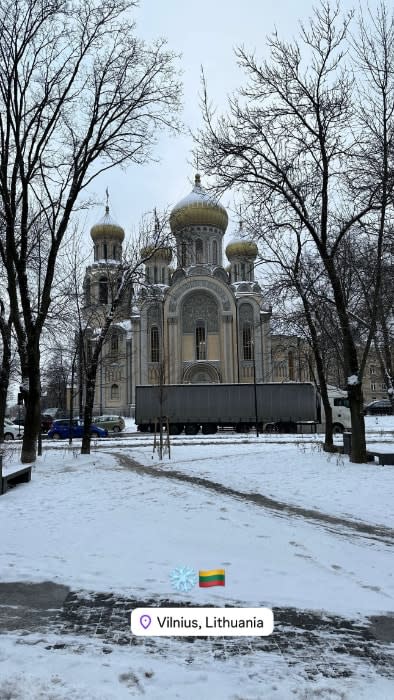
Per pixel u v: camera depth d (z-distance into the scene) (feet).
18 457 70.64
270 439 102.06
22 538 27.61
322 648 15.40
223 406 131.34
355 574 21.75
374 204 52.80
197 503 36.50
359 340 82.23
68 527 29.96
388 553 24.73
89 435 73.00
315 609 18.21
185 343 217.77
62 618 17.67
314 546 25.76
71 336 110.63
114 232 223.71
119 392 220.64
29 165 60.75
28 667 13.97
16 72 58.23
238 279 229.45
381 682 13.37
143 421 133.39
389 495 38.68
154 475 51.98
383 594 19.60
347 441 62.69
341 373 134.72
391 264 61.62
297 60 54.34
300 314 69.31
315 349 67.21
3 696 12.46
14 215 61.26
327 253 59.67
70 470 57.21
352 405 56.44
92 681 13.24
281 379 209.87
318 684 13.19
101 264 104.99
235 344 212.43
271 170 55.72
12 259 64.95
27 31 57.77
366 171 50.98
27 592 20.03
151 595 19.58
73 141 64.13
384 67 52.08
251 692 12.76
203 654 15.02
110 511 34.30
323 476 47.98
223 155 53.78
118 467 59.11
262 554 24.43
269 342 212.23
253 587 20.22
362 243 66.28
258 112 54.60
